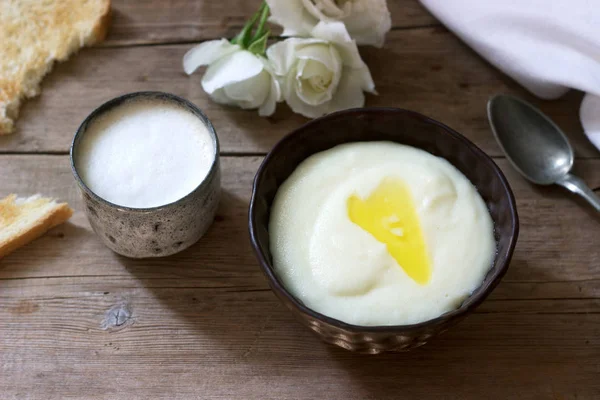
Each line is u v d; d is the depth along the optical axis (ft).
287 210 1.63
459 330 1.67
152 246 1.68
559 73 1.87
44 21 2.04
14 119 1.93
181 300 1.70
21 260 1.74
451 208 1.62
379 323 1.51
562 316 1.69
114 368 1.62
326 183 1.66
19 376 1.61
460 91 2.02
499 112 1.92
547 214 1.82
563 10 1.81
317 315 1.45
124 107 1.74
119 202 1.62
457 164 1.70
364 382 1.61
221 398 1.59
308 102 1.89
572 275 1.73
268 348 1.65
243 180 1.86
